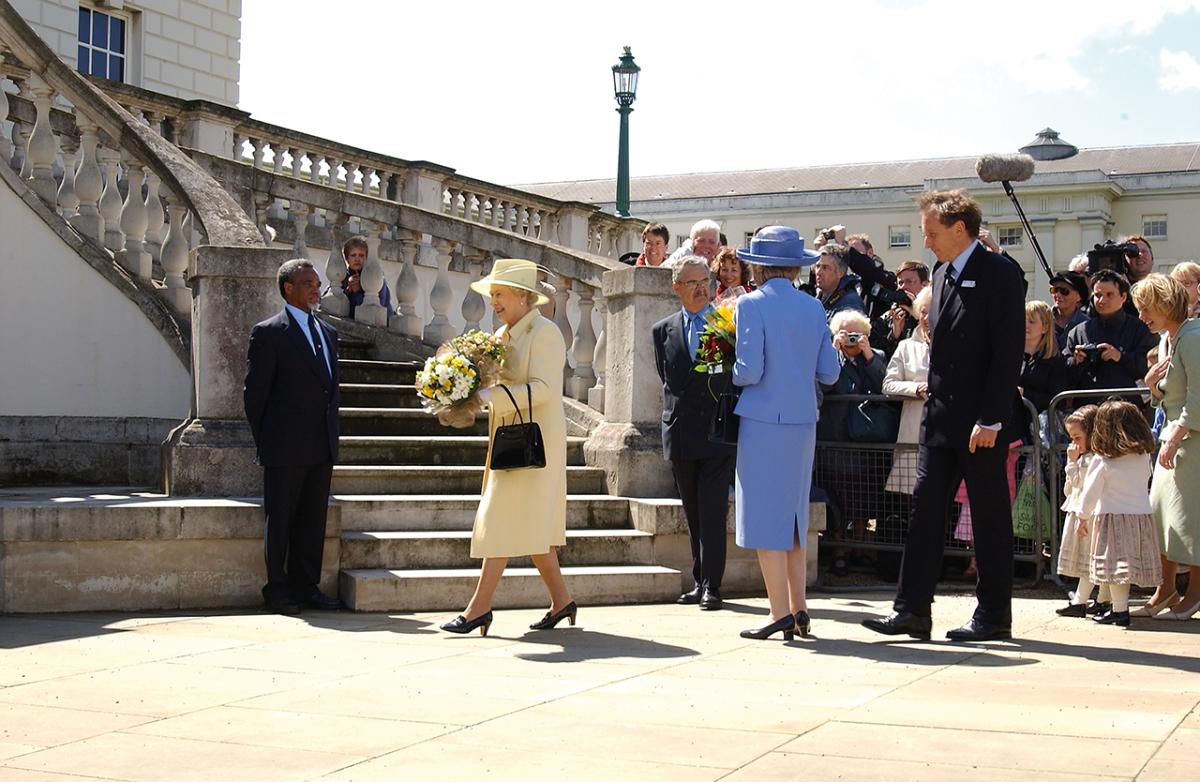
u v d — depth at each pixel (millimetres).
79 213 10664
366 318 12102
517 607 7840
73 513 7340
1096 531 7238
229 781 3771
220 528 7590
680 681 5324
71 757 4059
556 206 21469
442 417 6652
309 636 6609
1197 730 4293
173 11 24203
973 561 9031
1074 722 4438
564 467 6906
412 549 8039
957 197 6465
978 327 6387
